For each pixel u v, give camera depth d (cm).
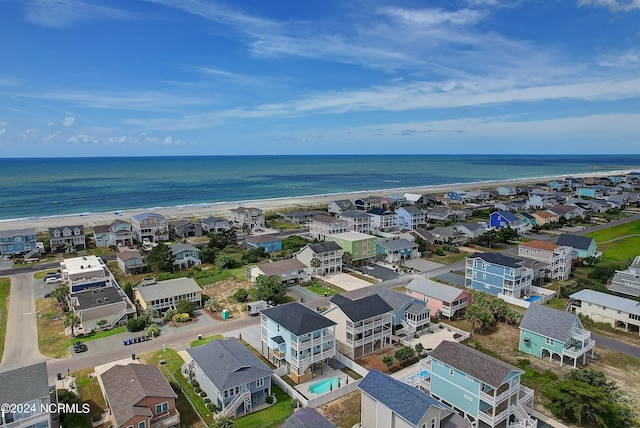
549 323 4841
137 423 3316
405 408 3172
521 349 5031
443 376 3816
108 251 9850
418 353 4825
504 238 10550
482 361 3616
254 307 6084
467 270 7412
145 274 8094
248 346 5109
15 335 5375
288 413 3806
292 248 9700
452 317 6000
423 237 10156
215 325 5744
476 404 3531
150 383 3666
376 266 8662
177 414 3594
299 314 4544
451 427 3309
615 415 3528
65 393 3900
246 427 3594
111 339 5266
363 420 3528
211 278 7719
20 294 6894
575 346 4778
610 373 4544
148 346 5084
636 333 5525
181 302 6062
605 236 11488
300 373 4291
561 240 9150
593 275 7606
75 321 5372
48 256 9319
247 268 8088
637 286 6556
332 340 4553
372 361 4788
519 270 6756
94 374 4388
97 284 6775
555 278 7806
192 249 8669
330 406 3906
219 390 3697
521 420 3512
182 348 5038
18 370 3538
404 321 5497
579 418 3531
